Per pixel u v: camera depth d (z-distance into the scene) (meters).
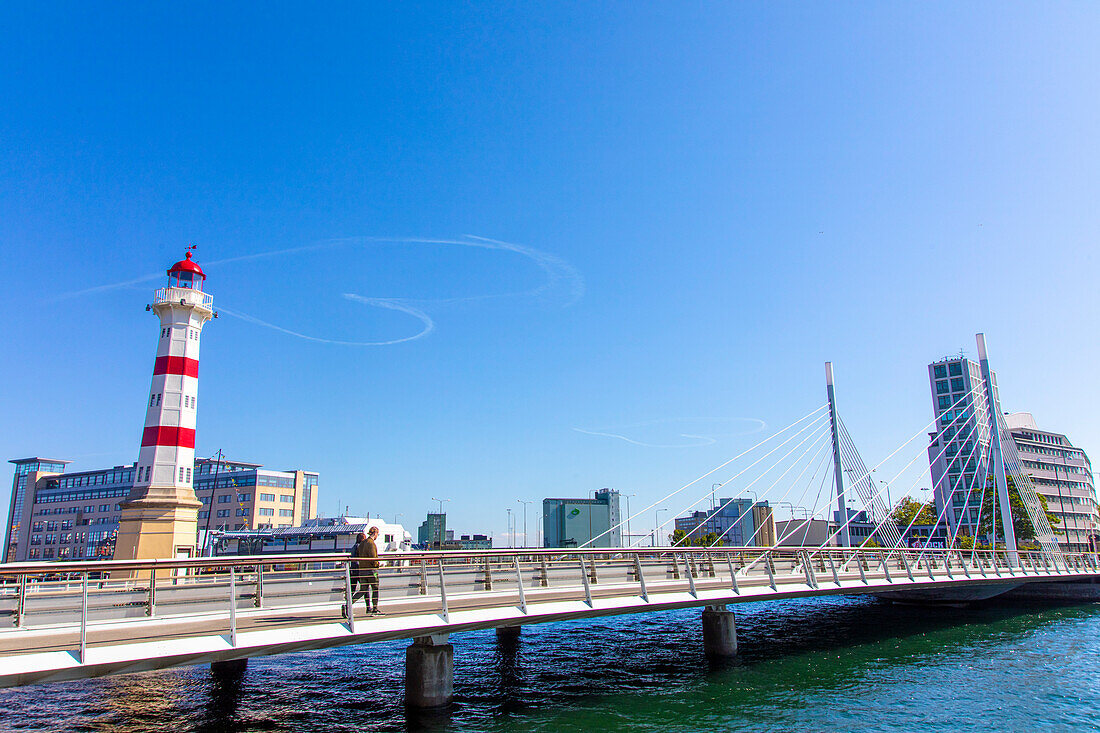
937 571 43.56
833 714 22.73
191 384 45.44
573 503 141.00
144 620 15.73
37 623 18.95
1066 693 26.05
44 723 20.92
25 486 165.62
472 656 33.06
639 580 24.91
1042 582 59.22
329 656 32.59
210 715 21.78
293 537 68.19
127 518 42.16
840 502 60.00
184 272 46.69
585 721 21.34
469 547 121.81
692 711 22.75
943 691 26.16
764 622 48.19
